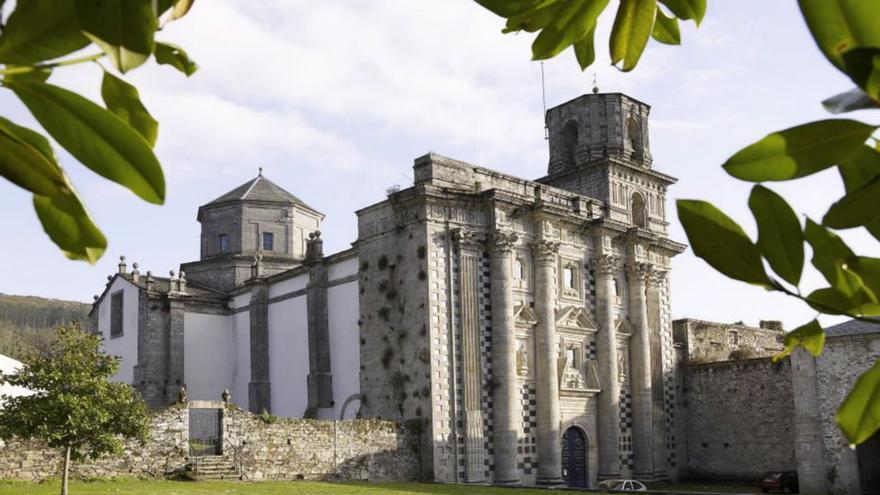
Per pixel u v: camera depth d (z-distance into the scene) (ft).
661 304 219.20
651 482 200.54
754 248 6.63
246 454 146.82
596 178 213.25
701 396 219.82
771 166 6.38
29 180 6.08
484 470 168.96
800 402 178.40
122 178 6.10
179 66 7.27
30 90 5.85
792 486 184.34
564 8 10.51
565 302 193.26
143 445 136.77
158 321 219.82
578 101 221.87
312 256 199.52
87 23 5.47
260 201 247.50
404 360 171.22
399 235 177.37
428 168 177.37
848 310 7.27
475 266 176.55
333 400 190.80
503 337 174.60
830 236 6.94
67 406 101.71
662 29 11.15
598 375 196.75
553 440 178.70
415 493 129.90
